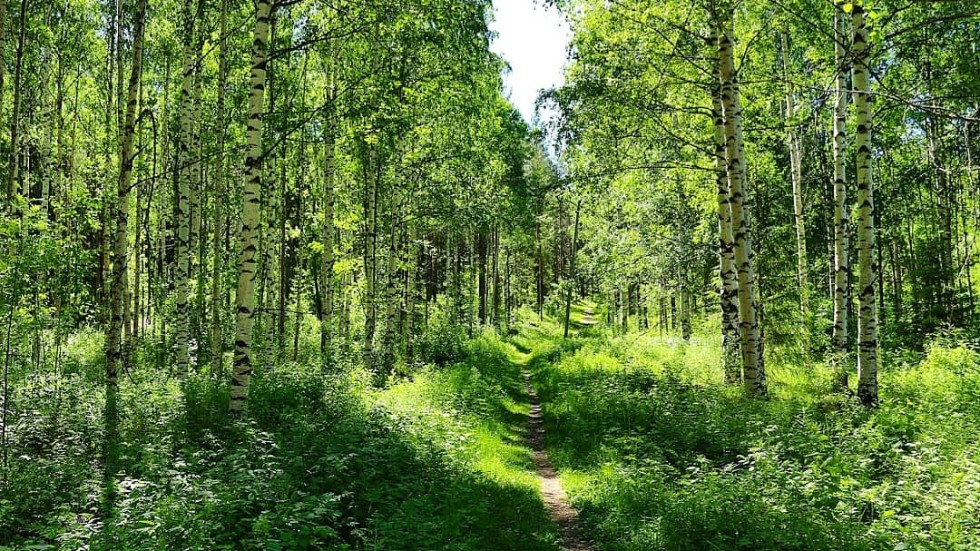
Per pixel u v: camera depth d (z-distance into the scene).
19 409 9.40
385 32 12.89
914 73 13.42
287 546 5.18
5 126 17.83
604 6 12.20
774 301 16.33
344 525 6.34
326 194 17.98
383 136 11.93
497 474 9.68
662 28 12.33
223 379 13.80
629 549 6.51
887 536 5.41
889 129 14.18
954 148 20.69
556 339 34.69
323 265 18.05
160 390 11.13
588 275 32.81
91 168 20.14
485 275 39.12
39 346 15.80
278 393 11.08
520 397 19.47
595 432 11.94
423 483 7.88
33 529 5.49
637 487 7.91
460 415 12.89
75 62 19.56
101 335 20.92
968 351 13.88
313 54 18.16
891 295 30.48
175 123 20.14
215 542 5.18
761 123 15.32
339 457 7.41
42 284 10.40
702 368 16.47
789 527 5.74
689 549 6.12
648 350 24.16
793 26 14.99
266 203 19.70
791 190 23.23
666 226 20.20
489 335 33.50
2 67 11.69
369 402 11.75
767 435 8.71
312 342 24.66
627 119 14.02
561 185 15.87
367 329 17.98
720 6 11.02
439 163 19.89
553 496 9.44
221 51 14.78
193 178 17.98
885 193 24.05
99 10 19.48
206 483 5.90
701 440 9.80
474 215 20.75
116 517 5.30
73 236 10.84
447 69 17.00
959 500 5.82
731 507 6.32
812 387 12.37
